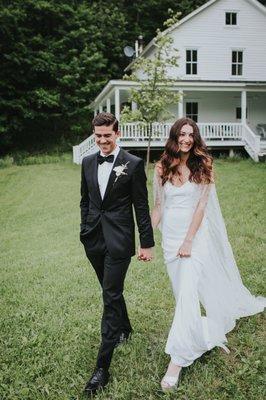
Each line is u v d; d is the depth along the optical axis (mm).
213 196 3602
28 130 30828
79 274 5758
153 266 5922
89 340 3787
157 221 3672
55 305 4617
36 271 5996
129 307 4441
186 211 3434
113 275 3146
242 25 24438
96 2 36062
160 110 15367
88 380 3205
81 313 4367
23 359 3506
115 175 3146
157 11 36281
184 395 2947
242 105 20703
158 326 4012
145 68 15609
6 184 15648
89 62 30375
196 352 3166
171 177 3447
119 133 3221
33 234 8688
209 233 3658
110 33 33562
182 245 3344
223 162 18422
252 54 24766
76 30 31516
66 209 10992
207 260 3398
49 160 21781
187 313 3160
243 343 3590
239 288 3965
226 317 3641
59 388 3121
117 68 33406
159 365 3344
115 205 3191
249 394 2924
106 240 3166
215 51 24297
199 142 3395
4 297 5008
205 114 23938
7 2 29156
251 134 19406
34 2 29609
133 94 15289
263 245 6672
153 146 19609
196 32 23984
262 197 10742
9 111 29000
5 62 28953
